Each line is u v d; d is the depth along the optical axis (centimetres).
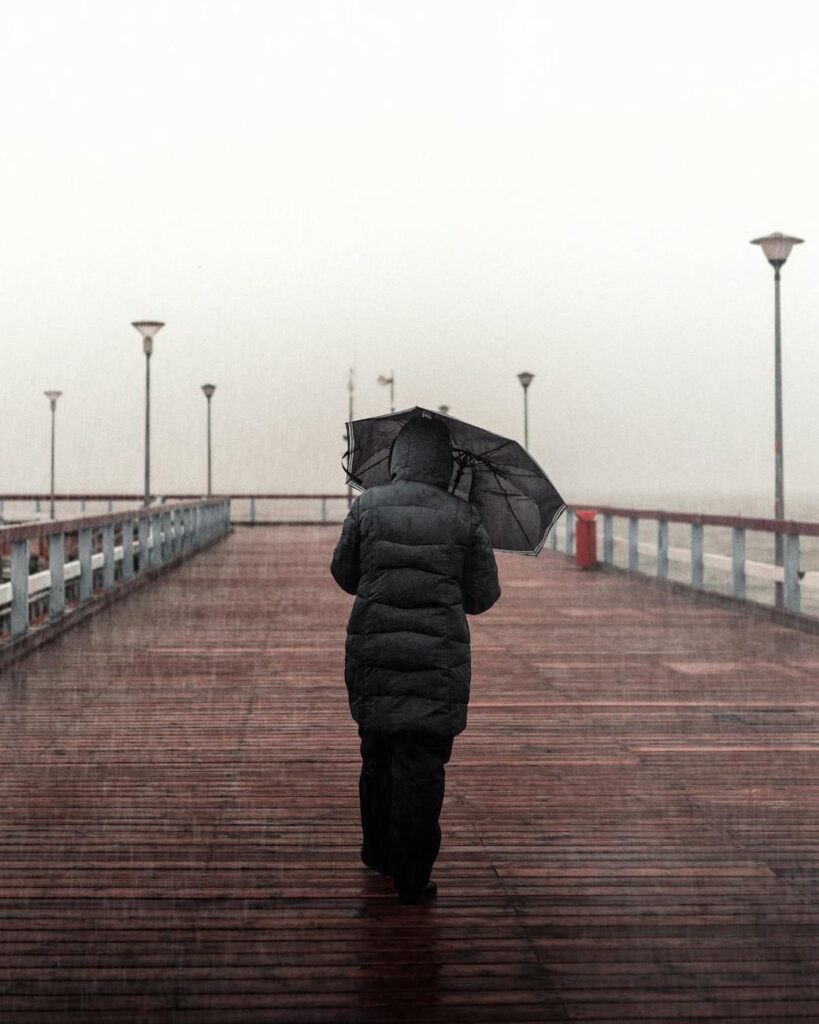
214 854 432
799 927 360
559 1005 304
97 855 430
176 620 1241
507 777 557
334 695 788
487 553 374
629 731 667
